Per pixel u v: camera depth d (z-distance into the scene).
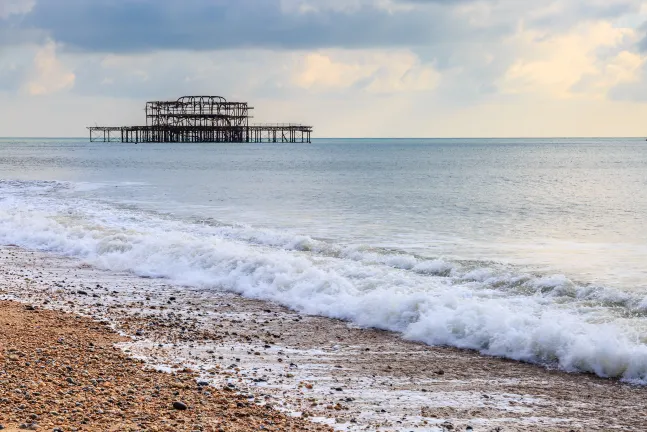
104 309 14.77
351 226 27.59
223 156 114.50
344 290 15.55
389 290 15.22
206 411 8.87
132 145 191.50
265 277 17.00
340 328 13.62
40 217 27.70
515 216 31.19
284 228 26.89
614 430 8.77
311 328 13.61
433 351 12.13
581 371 11.02
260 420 8.70
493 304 13.47
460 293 15.07
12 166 74.56
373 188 48.56
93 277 18.30
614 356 10.88
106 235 23.47
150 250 20.39
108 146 182.38
